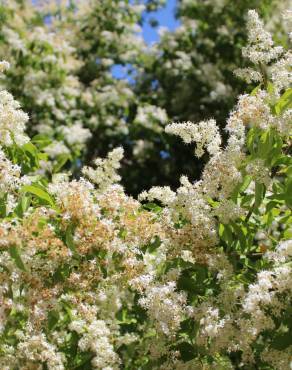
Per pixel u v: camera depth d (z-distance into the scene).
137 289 3.68
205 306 3.50
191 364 3.57
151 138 12.21
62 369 3.62
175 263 3.80
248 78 4.14
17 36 11.21
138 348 3.99
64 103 11.43
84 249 3.59
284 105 3.63
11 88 11.04
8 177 3.53
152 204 4.09
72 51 12.22
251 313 3.24
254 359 3.62
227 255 3.83
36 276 3.49
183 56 12.68
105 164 4.61
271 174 3.83
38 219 3.50
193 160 12.28
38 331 3.63
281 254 3.44
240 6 12.48
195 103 12.52
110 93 12.41
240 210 3.65
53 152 9.68
